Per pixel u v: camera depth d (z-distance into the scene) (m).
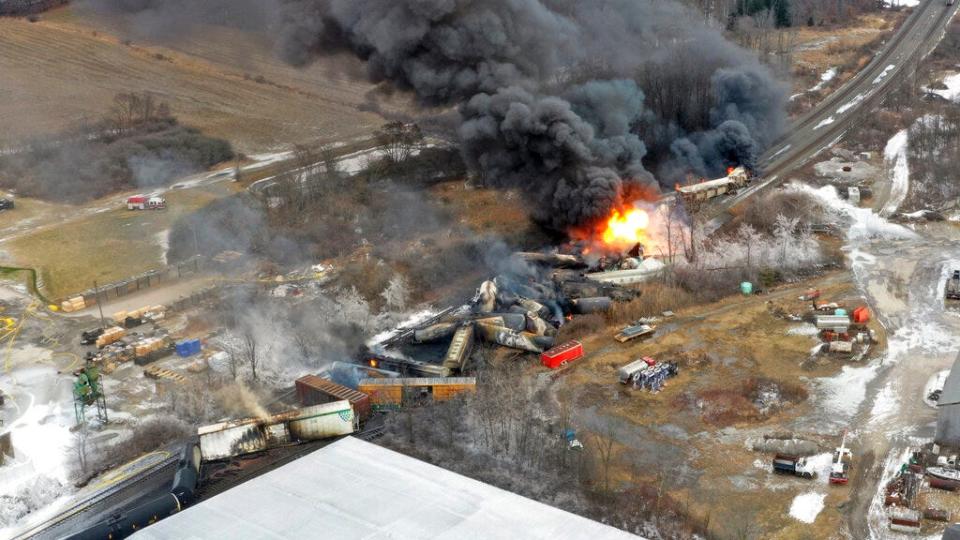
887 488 65.19
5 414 80.50
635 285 98.44
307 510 56.66
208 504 57.59
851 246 110.31
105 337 92.44
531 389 80.62
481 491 58.25
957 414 68.62
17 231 126.06
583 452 71.00
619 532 53.94
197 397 80.12
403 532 54.22
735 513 63.72
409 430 74.38
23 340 94.81
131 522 62.81
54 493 69.38
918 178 129.25
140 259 114.88
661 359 85.25
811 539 60.84
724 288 98.88
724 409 76.75
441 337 90.94
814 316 92.00
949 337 87.75
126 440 75.75
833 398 78.00
